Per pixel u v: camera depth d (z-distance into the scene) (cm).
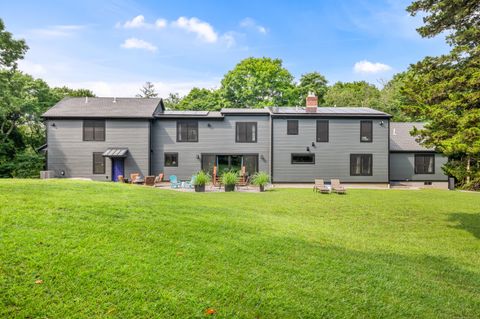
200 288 395
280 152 2497
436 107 916
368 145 2497
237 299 384
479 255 770
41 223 515
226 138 2564
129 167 2425
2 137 2859
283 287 432
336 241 758
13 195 674
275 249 600
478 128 798
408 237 929
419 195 1856
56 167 2381
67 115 2364
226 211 964
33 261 383
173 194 1177
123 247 480
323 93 4972
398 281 512
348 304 408
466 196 1827
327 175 2500
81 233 504
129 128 2434
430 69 1006
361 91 5209
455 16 930
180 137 2544
